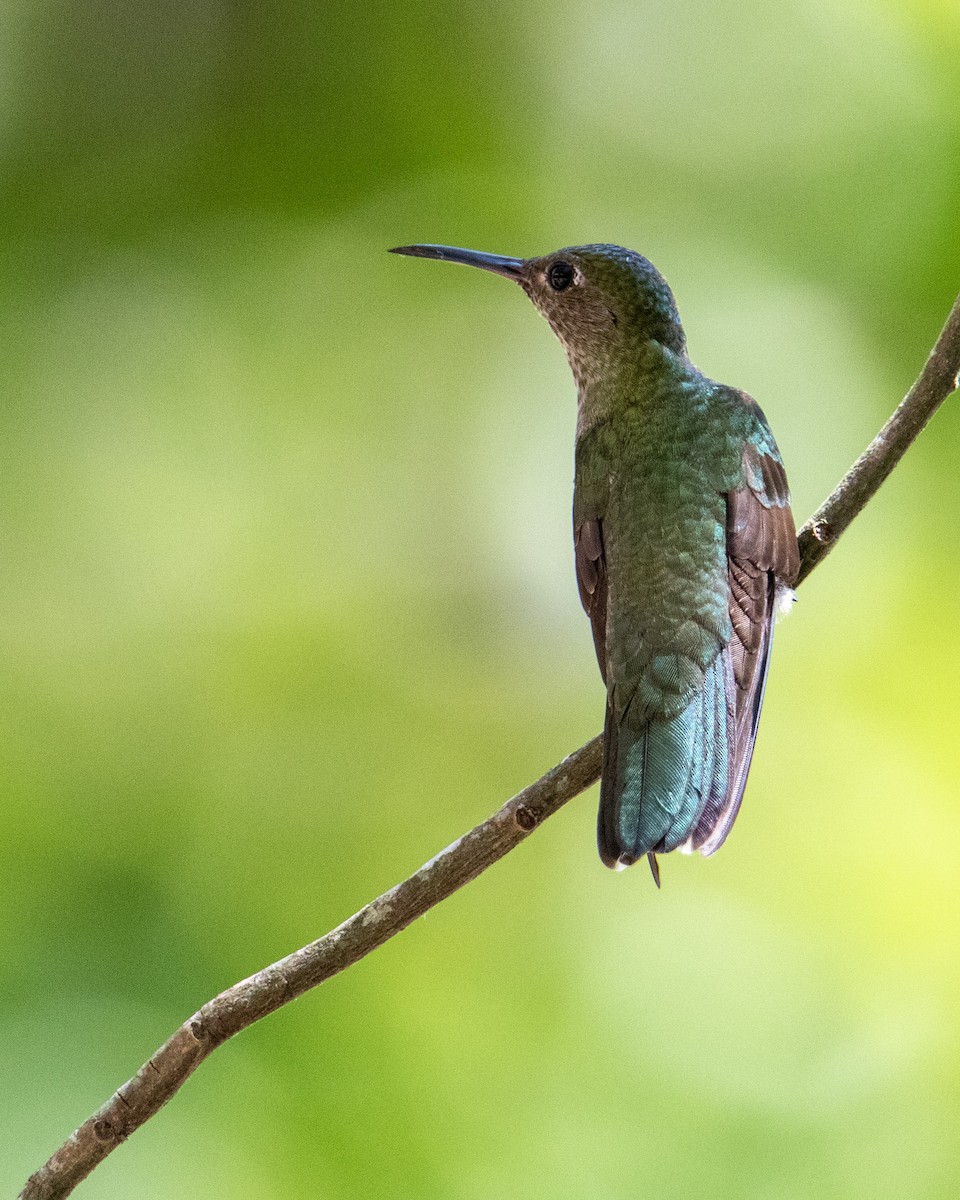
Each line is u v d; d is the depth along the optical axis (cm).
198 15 1280
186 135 1274
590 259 872
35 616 1219
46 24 1261
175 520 1279
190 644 1220
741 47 1270
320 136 1277
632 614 751
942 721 1130
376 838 1151
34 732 1139
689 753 703
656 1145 986
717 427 805
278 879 1084
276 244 1283
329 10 1281
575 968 1064
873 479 761
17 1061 920
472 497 1344
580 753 660
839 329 1222
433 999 1011
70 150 1262
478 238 1302
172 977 991
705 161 1287
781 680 1158
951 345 731
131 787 1104
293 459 1307
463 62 1290
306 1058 950
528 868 1112
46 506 1255
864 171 1230
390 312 1324
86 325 1266
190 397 1291
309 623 1252
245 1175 898
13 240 1249
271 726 1196
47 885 1012
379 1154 932
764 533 770
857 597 1168
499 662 1276
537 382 1373
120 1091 589
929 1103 1006
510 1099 982
